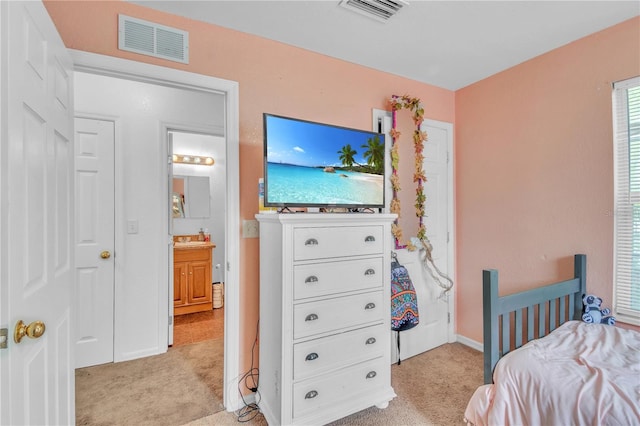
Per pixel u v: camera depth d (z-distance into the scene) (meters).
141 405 2.01
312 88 2.25
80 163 2.48
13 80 0.87
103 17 1.66
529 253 2.39
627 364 1.36
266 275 1.83
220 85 1.94
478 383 2.25
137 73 1.73
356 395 1.81
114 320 2.58
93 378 2.33
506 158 2.55
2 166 0.82
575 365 1.38
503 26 1.95
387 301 1.93
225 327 1.99
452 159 2.97
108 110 2.57
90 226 2.51
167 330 2.82
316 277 1.69
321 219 1.69
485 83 2.71
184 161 4.09
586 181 2.07
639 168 1.87
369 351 1.86
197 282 3.84
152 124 2.75
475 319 2.82
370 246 1.87
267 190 1.70
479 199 2.77
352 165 1.98
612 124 1.95
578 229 2.11
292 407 1.63
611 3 1.73
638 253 1.86
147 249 2.71
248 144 2.03
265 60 2.09
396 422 1.83
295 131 1.79
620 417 1.09
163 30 1.79
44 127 1.12
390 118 2.56
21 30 0.93
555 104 2.23
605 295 1.98
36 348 1.03
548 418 1.25
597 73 2.02
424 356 2.68
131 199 2.65
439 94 2.89
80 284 2.48
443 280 2.89
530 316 1.83
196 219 4.20
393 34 2.04
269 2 1.72
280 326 1.64
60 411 1.26
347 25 1.94
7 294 0.83
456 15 1.84
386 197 2.53
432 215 2.82
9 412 0.83
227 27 1.96
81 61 1.60
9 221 0.84
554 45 2.19
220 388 2.21
